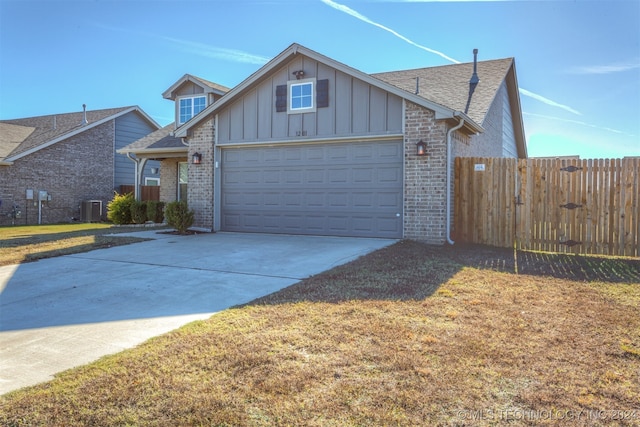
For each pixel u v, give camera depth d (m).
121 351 3.82
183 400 2.91
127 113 23.42
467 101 12.57
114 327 4.50
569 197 9.14
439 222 9.83
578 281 6.67
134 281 6.55
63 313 5.02
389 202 10.52
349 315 4.70
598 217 8.90
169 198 17.41
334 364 3.46
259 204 12.13
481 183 9.96
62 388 3.11
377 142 10.64
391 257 8.15
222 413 2.76
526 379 3.23
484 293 5.77
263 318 4.63
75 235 11.91
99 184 21.91
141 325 4.55
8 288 6.17
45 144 19.44
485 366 3.44
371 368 3.39
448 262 7.93
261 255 8.51
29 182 18.98
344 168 11.03
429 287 6.00
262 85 11.87
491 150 14.02
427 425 2.63
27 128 23.17
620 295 5.80
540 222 9.38
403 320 4.54
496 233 9.80
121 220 16.86
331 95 10.98
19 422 2.68
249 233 12.10
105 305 5.34
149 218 16.42
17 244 10.08
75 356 3.75
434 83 14.34
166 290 6.02
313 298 5.41
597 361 3.57
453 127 10.08
